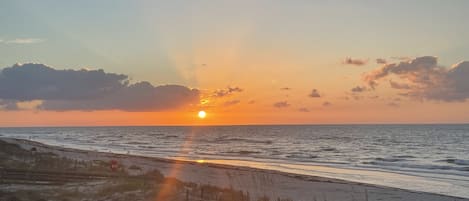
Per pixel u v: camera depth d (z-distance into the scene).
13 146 48.81
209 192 22.81
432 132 167.38
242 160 58.28
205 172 38.62
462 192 30.94
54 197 20.27
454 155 66.69
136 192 21.45
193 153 71.25
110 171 31.41
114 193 21.25
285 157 63.25
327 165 51.62
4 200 19.12
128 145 96.25
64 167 32.88
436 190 31.97
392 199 27.02
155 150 78.75
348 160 58.44
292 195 27.34
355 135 148.50
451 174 41.84
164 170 39.28
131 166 38.53
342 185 32.25
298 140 118.81
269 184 31.89
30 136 156.62
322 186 31.69
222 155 67.00
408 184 35.06
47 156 43.19
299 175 37.97
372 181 36.91
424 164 51.56
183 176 35.25
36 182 24.95
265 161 56.91
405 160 58.00
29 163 34.50
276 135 157.25
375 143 101.25
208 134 176.62
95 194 21.12
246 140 120.88
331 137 134.88
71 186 23.41
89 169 32.16
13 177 25.88
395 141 108.44
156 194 21.02
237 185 30.58
